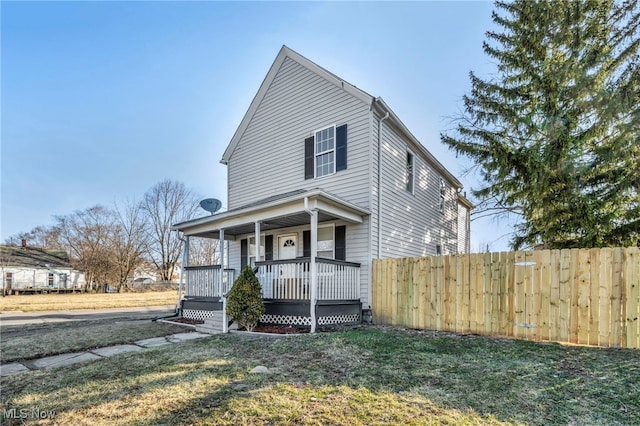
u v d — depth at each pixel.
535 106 10.64
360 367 4.71
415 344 6.08
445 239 15.00
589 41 9.99
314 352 5.56
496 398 3.60
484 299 7.35
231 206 13.08
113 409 3.46
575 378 4.19
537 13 10.58
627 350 5.55
